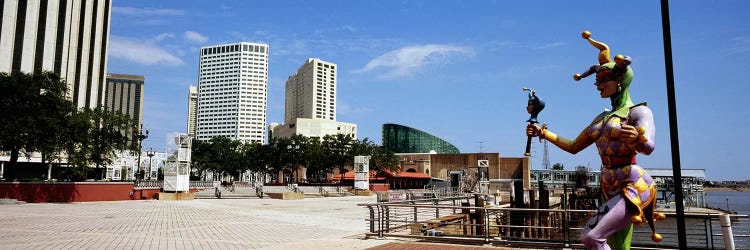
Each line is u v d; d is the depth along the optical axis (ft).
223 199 147.95
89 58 239.50
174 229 60.85
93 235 53.52
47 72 119.96
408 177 330.34
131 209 95.55
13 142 110.63
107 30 257.34
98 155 136.56
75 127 120.37
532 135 26.91
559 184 394.11
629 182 22.86
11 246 44.86
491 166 361.10
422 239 49.73
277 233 58.03
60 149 118.42
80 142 124.67
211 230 60.34
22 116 109.29
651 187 23.00
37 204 107.65
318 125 547.90
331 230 61.98
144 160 375.25
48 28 211.82
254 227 64.80
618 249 23.38
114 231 57.72
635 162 23.48
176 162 139.74
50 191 115.24
